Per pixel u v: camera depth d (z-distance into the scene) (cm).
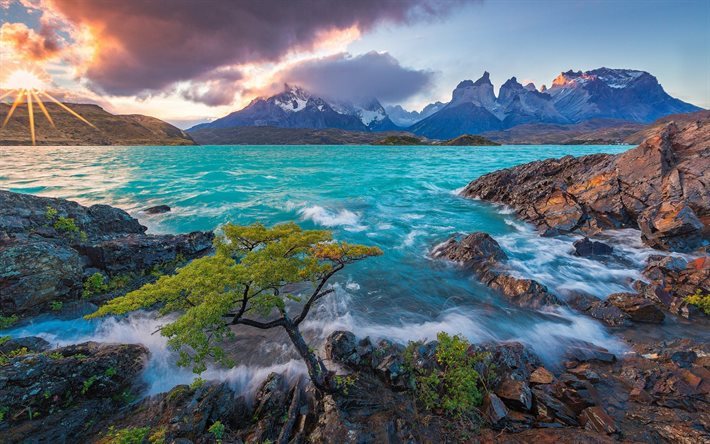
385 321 1381
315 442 791
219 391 966
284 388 1005
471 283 1766
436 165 8350
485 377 982
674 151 2625
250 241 955
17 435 794
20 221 1794
